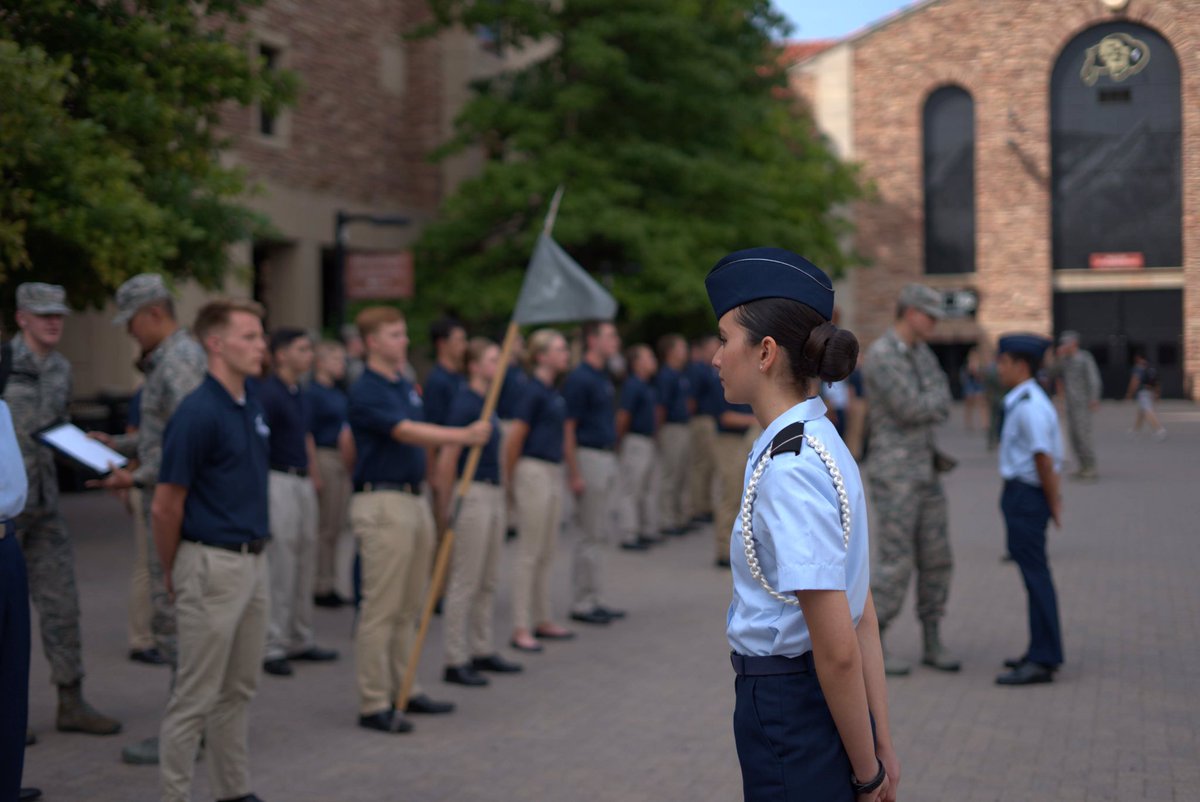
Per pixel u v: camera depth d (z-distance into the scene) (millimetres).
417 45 23875
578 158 20922
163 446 4500
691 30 21625
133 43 11273
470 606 7254
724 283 2508
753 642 2449
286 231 19938
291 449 7480
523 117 21234
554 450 8062
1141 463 18406
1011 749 5523
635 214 20875
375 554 6004
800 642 2404
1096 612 8500
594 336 8922
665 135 22328
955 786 5016
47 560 5922
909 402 6773
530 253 21297
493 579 7281
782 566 2311
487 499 7094
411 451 6098
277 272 20250
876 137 25219
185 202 11930
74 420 16672
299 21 20172
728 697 6617
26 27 10914
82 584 10156
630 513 12305
